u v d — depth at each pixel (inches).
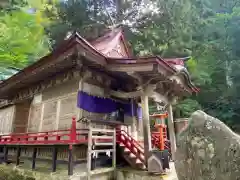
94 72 361.7
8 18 768.9
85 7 836.6
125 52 534.9
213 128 129.0
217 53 909.2
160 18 828.6
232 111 784.9
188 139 138.9
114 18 885.2
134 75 313.9
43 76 393.7
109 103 389.1
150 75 319.3
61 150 339.3
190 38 850.1
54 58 310.3
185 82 390.6
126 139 333.7
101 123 346.0
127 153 321.4
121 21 883.4
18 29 811.4
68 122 350.6
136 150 337.4
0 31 776.3
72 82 366.0
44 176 285.6
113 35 513.0
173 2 820.0
